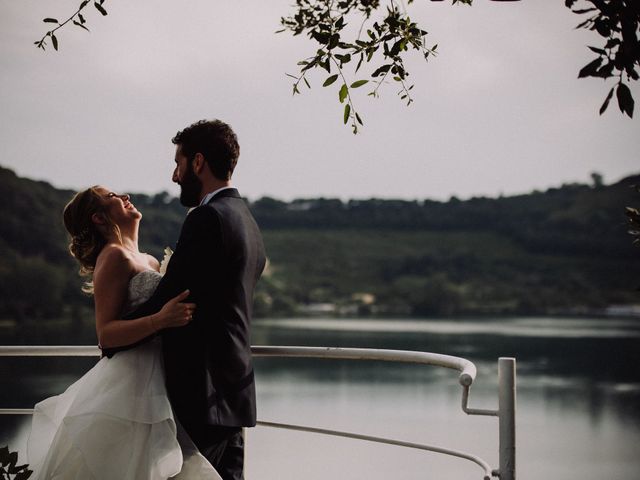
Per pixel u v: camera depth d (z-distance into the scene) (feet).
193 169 7.87
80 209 8.02
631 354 254.27
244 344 7.43
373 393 195.00
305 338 290.35
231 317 7.32
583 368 226.99
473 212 507.71
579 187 507.30
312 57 8.07
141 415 7.23
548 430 150.20
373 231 504.02
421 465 124.26
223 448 7.64
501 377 6.46
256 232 7.82
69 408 7.66
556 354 253.85
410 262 476.54
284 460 125.59
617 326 367.86
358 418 161.48
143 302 7.68
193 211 7.41
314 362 259.60
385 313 417.90
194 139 7.84
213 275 7.24
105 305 7.58
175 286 7.20
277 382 215.72
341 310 410.72
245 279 7.47
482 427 151.64
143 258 8.15
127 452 7.25
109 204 8.08
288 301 409.69
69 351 8.27
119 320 7.52
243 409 7.41
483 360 234.79
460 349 260.62
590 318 417.28
